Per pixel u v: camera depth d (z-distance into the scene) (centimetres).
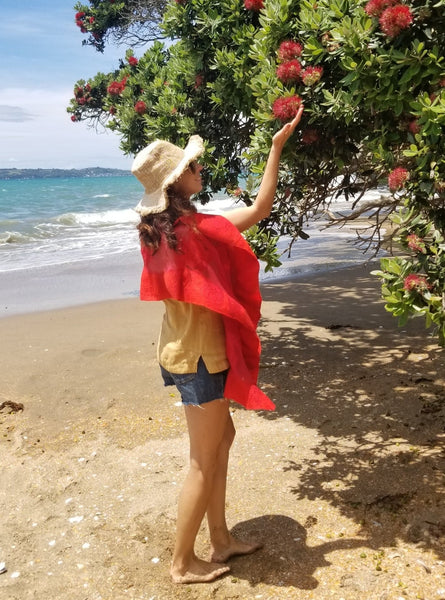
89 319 793
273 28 423
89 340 682
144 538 310
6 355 630
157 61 847
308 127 406
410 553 281
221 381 252
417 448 385
